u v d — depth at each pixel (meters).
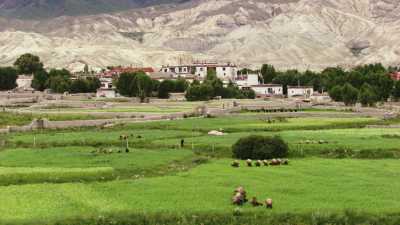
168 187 77.31
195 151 112.62
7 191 76.12
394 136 127.56
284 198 70.31
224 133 138.38
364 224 62.84
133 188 77.06
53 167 93.12
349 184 77.56
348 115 182.88
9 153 110.12
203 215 64.75
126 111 192.38
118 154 107.19
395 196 70.81
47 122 155.75
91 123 161.25
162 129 149.25
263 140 104.62
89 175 86.50
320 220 63.41
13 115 183.00
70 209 66.88
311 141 118.25
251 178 82.62
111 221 63.62
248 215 64.75
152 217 64.44
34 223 62.25
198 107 193.88
